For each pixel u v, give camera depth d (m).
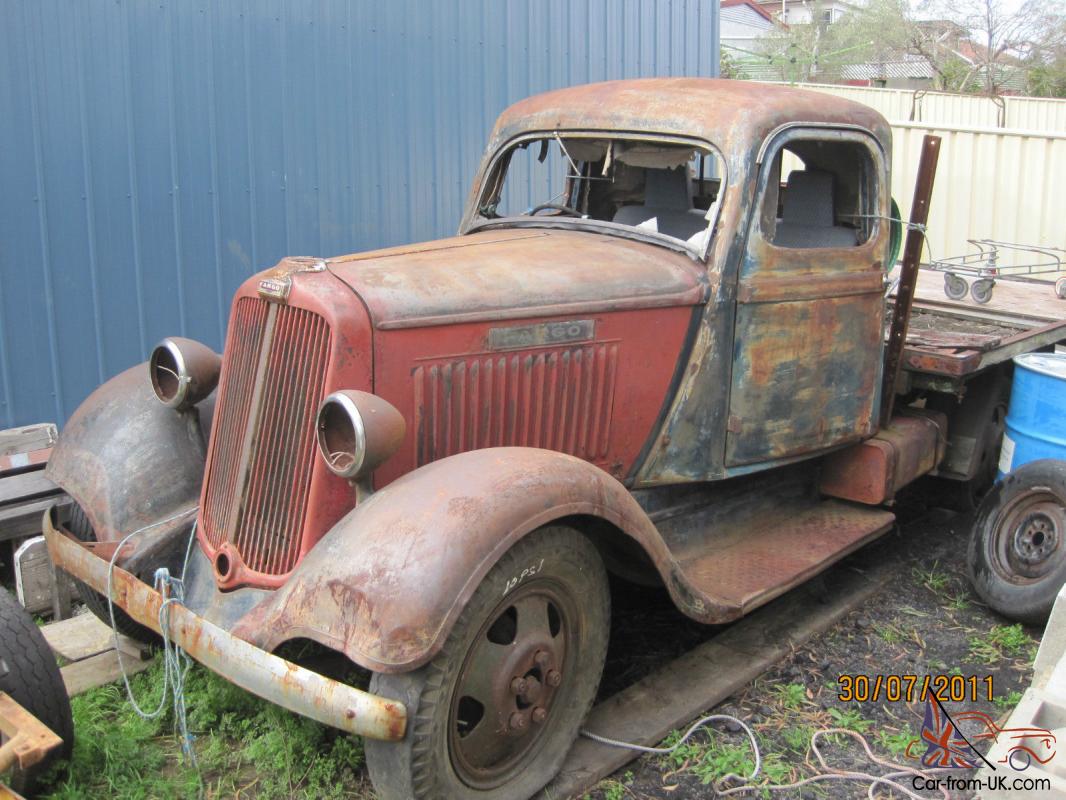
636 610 4.02
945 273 5.43
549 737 2.86
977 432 4.65
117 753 2.95
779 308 3.55
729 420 3.53
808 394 3.73
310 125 5.63
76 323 4.97
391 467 2.86
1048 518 3.88
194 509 3.26
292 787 2.88
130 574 2.88
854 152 3.82
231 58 5.28
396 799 2.47
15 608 2.73
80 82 4.82
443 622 2.34
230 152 5.35
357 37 5.73
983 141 8.27
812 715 3.31
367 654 2.33
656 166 3.68
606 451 3.33
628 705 3.24
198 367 3.33
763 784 2.95
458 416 2.98
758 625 3.83
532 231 3.79
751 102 3.49
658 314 3.31
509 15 6.41
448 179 6.31
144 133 5.05
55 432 4.69
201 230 5.32
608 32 7.04
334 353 2.71
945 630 3.92
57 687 2.74
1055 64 28.67
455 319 2.91
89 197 4.92
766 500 3.95
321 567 2.48
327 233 5.82
